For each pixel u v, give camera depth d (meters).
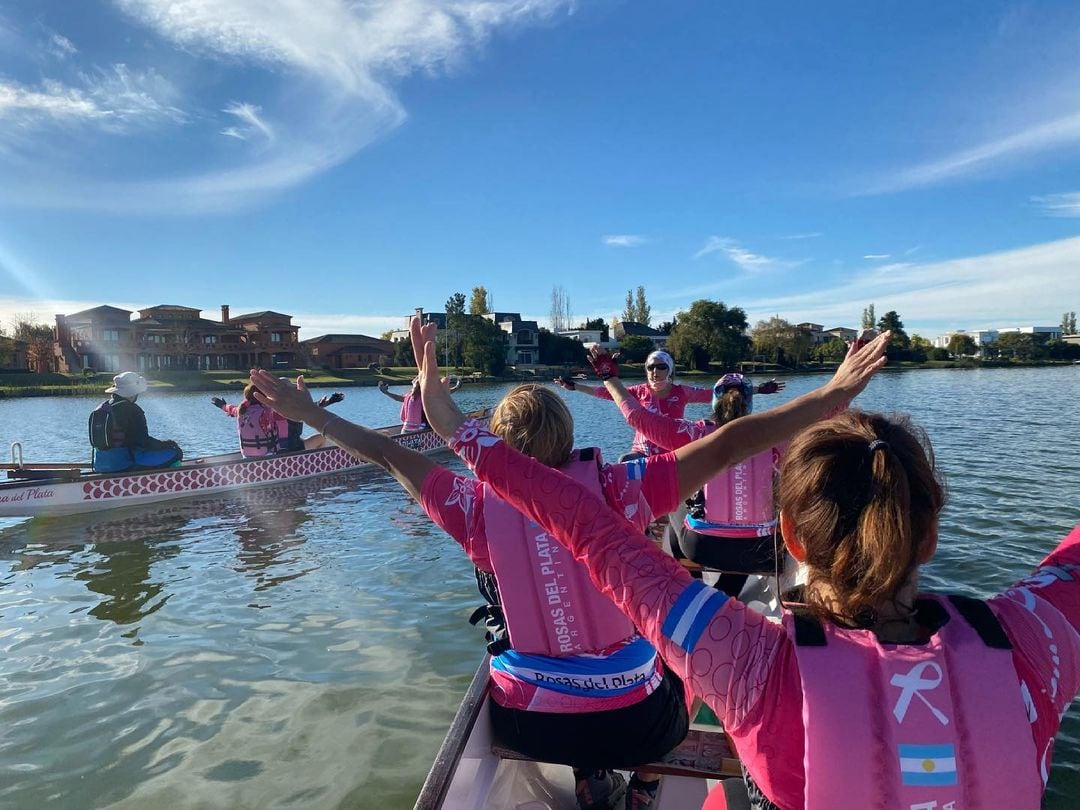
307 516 10.11
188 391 56.69
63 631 6.05
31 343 73.38
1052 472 12.45
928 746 1.08
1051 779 4.09
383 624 6.11
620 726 2.29
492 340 71.25
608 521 1.40
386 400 43.72
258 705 4.83
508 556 2.20
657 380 7.48
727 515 4.84
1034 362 100.69
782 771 1.16
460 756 2.62
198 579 7.35
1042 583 1.30
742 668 1.18
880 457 1.16
